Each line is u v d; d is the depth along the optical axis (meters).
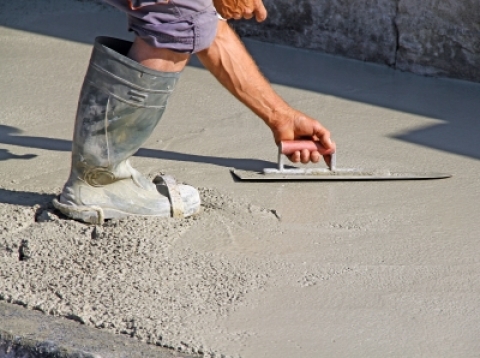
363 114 6.97
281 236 4.90
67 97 7.04
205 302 4.15
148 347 3.76
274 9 8.50
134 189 4.92
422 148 6.34
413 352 3.84
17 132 6.30
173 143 6.25
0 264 4.39
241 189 5.55
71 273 4.33
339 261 4.64
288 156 5.75
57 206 4.86
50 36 8.51
